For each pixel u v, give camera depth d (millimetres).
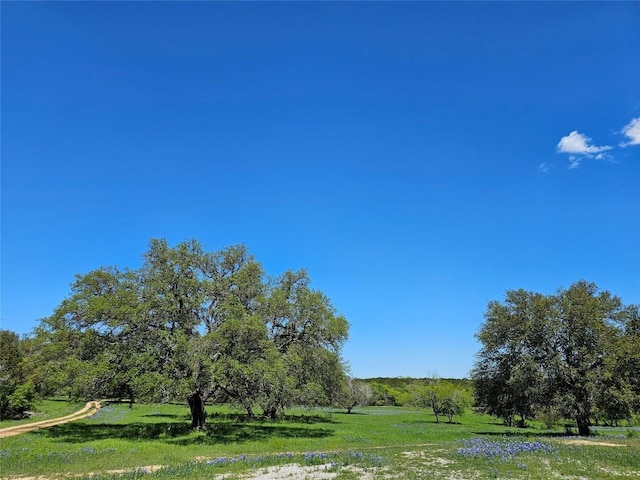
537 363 37406
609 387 34844
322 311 37156
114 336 31047
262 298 34031
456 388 79250
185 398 29391
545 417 40438
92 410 60969
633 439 27953
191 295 32344
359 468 17297
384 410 100688
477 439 28625
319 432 36031
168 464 19406
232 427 38125
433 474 15695
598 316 37000
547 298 38969
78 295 31391
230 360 28969
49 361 30297
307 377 36625
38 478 16406
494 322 41688
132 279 32906
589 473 15414
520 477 14953
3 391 44594
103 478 15641
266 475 16109
